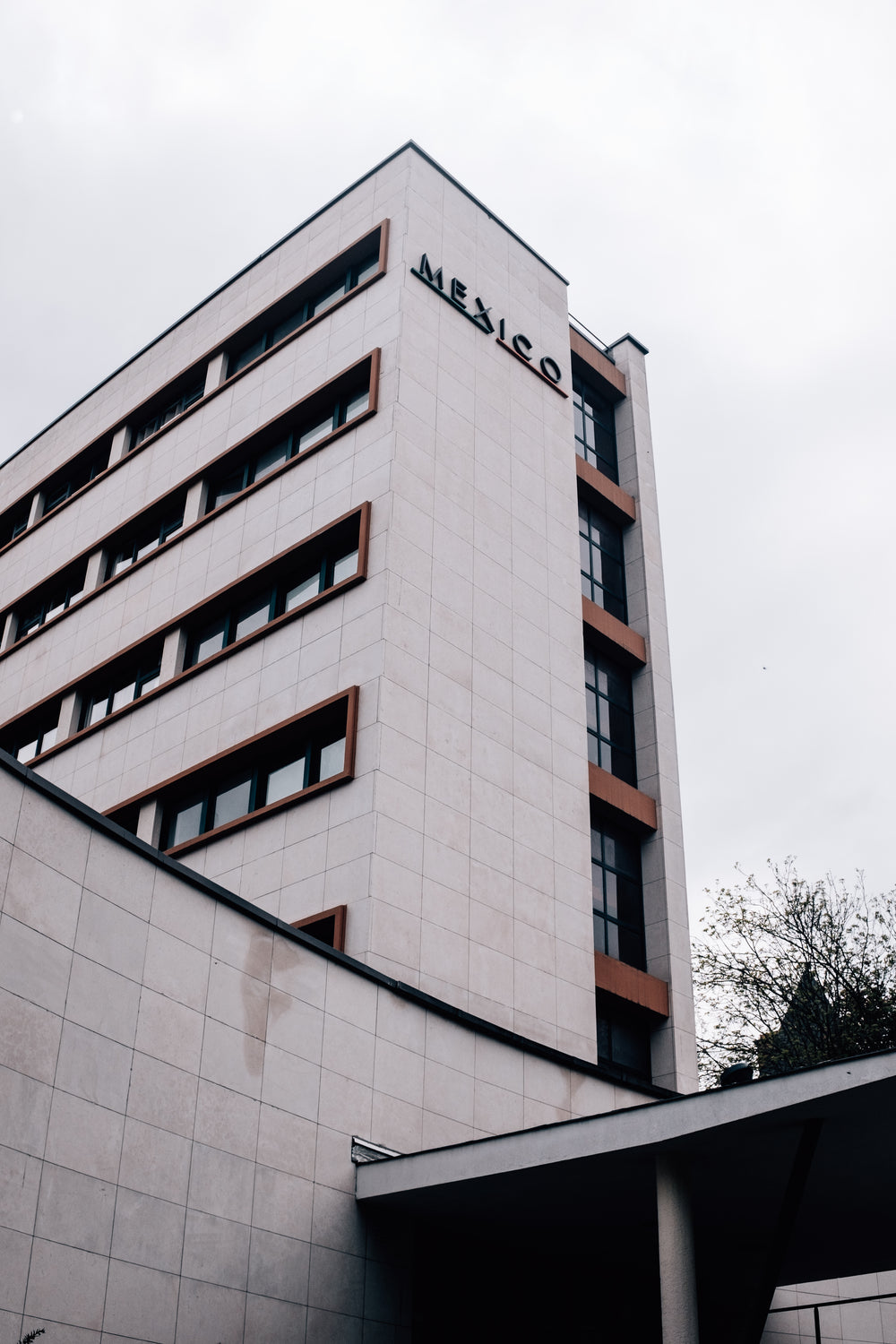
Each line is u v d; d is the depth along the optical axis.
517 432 41.72
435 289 40.72
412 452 36.88
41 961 18.41
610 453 49.22
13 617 50.59
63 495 53.03
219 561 40.38
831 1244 26.78
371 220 42.44
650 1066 38.00
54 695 44.31
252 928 23.00
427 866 31.73
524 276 45.59
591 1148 20.88
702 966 43.91
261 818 33.59
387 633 33.41
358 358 39.41
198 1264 19.86
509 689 36.78
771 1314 33.53
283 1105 22.50
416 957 30.42
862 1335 34.81
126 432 49.66
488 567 37.94
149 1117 19.70
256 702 35.88
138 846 20.78
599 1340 28.19
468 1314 25.44
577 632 40.78
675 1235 19.95
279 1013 23.03
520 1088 28.39
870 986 41.59
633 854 41.19
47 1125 17.88
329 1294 22.14
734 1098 19.61
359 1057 24.64
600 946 38.16
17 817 18.50
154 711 39.44
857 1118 19.36
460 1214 24.38
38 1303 17.11
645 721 43.28
